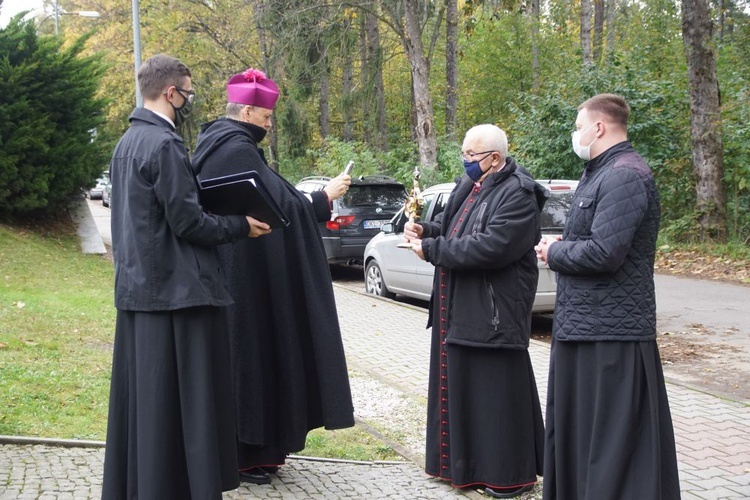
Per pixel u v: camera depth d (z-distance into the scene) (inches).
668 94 652.7
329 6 874.1
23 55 571.5
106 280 468.4
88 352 266.1
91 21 1445.6
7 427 183.3
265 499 158.9
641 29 1018.7
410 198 173.2
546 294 342.0
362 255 534.9
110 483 130.3
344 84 1110.4
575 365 135.3
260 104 164.2
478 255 155.0
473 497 163.2
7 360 241.4
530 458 165.2
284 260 162.4
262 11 931.3
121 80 1344.7
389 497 161.9
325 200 167.5
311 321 162.2
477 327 159.9
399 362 294.8
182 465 129.0
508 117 1133.7
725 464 185.0
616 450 128.0
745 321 374.6
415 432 208.4
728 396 246.8
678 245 598.9
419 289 419.8
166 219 126.3
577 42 1314.0
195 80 1227.9
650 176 131.3
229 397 135.9
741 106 594.6
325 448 192.9
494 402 162.6
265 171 161.8
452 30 1017.5
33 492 150.5
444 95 1301.7
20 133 549.3
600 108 134.6
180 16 1228.5
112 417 131.1
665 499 131.3
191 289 125.4
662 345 328.8
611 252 126.0
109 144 646.5
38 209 591.8
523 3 872.3
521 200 157.6
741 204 614.2
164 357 125.7
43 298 369.1
